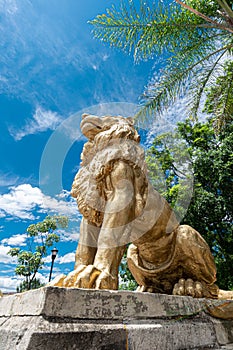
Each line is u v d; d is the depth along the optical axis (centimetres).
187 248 214
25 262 1021
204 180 788
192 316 172
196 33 488
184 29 479
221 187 765
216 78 505
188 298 173
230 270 729
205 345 161
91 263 194
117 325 126
